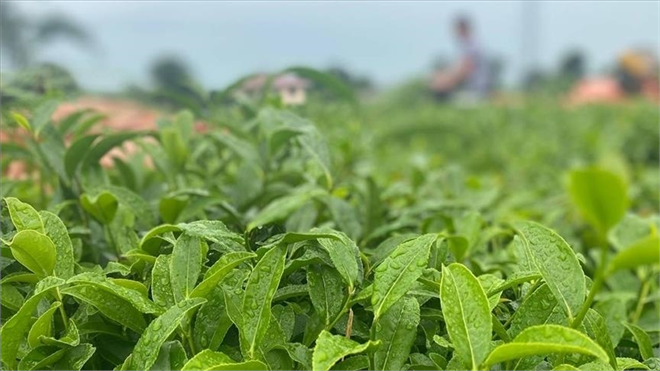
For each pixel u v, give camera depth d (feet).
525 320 3.94
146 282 4.43
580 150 16.42
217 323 3.90
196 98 9.79
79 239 5.20
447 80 36.14
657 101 30.25
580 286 3.70
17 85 7.16
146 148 6.86
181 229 4.23
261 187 6.90
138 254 4.28
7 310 4.31
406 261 3.85
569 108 26.81
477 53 37.04
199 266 3.96
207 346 3.85
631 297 6.40
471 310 3.51
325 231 3.98
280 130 6.34
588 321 4.06
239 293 3.92
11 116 6.42
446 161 18.06
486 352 3.39
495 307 4.36
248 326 3.64
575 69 50.65
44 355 3.85
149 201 6.73
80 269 4.42
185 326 3.81
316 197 5.94
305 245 4.19
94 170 6.27
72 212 6.01
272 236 4.80
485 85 37.40
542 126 21.88
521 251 4.51
